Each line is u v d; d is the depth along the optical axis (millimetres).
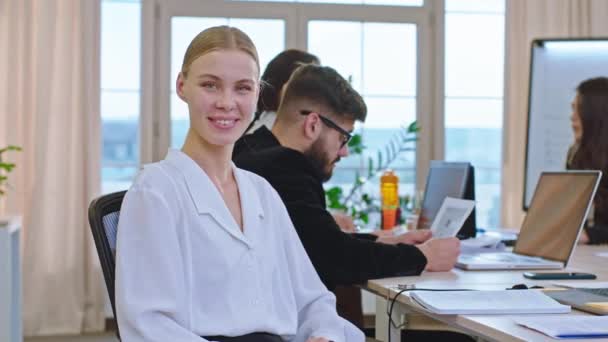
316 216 2105
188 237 1490
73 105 5152
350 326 1683
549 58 4625
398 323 1898
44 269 5094
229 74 1552
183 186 1520
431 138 5594
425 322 1898
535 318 1458
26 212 5082
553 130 4605
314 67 2307
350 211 5203
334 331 1637
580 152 4074
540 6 5438
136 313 1398
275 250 1647
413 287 1921
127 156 5359
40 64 5059
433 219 3139
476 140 5637
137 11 5344
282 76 2926
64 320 5129
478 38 5617
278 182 2148
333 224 2117
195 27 5379
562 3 5430
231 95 1556
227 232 1531
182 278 1453
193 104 1563
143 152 5344
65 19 5125
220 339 1486
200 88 1556
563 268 2357
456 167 3059
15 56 5055
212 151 1592
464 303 1587
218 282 1500
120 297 1416
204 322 1475
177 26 5375
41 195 5062
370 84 5539
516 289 1792
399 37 5562
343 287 2832
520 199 5469
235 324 1493
